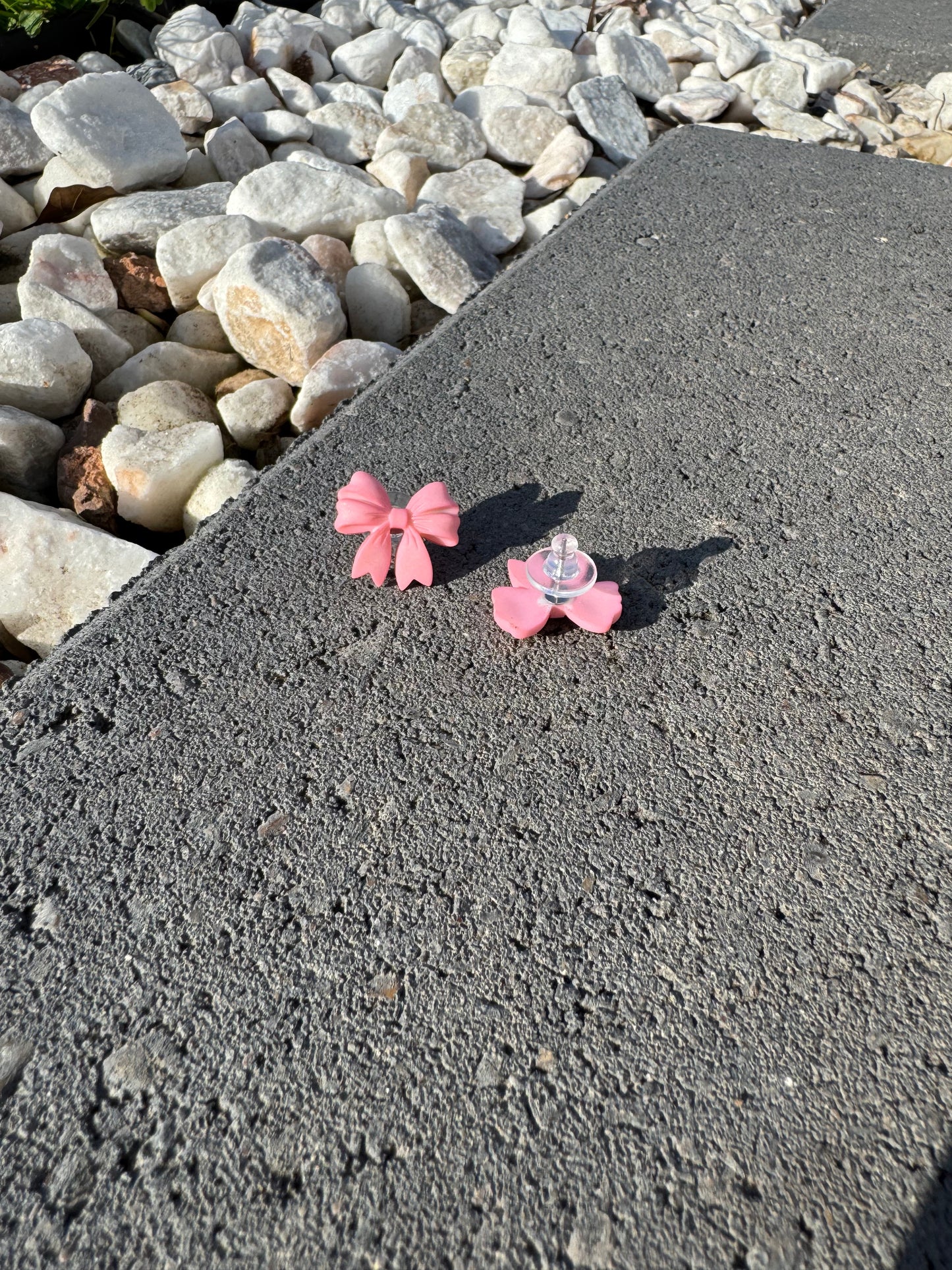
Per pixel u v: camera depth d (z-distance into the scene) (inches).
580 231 7.6
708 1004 3.4
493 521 5.2
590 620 4.5
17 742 4.1
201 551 5.0
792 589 4.8
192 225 7.3
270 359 6.9
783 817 3.9
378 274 7.3
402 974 3.4
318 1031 3.3
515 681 4.4
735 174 8.5
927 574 4.9
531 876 3.7
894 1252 2.8
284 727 4.2
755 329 6.6
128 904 3.6
